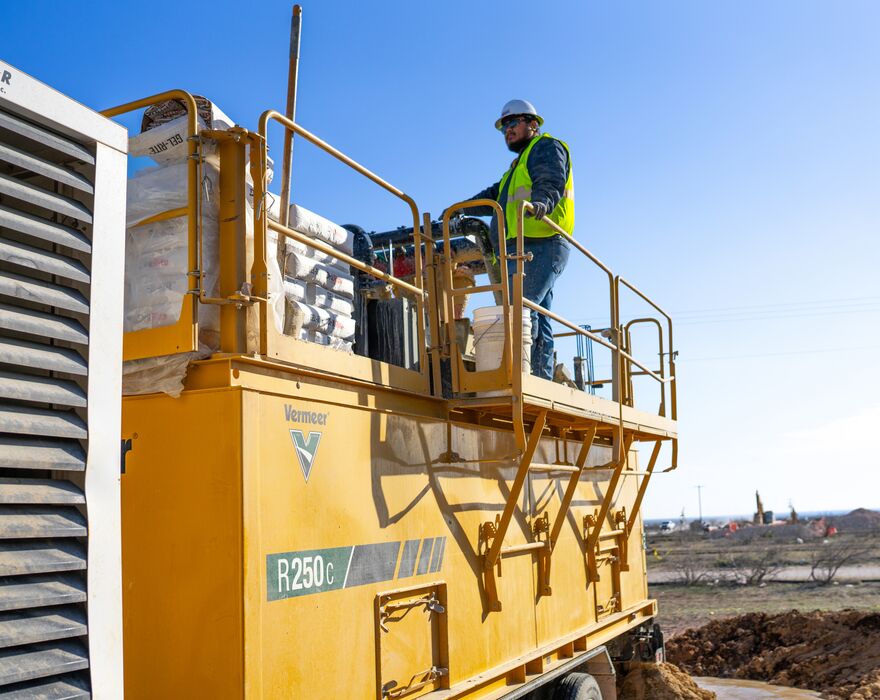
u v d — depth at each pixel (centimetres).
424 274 556
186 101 383
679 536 6675
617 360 701
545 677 596
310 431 393
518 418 491
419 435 484
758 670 1435
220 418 355
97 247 263
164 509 359
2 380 232
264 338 377
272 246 418
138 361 374
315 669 376
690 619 2122
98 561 247
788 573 3247
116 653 247
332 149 436
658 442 860
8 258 237
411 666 450
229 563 343
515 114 770
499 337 523
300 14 475
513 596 572
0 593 221
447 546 497
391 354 525
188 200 375
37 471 241
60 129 257
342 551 404
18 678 220
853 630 1469
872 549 4253
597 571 729
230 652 337
